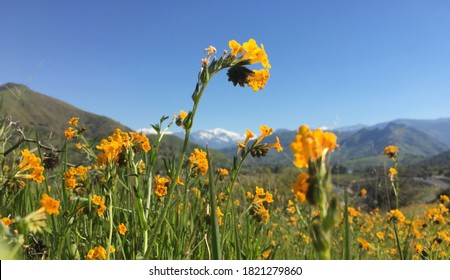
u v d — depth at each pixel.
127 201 0.29
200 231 0.29
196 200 0.32
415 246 0.43
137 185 0.24
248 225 0.30
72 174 0.24
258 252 0.30
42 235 0.25
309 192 0.11
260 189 0.33
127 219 0.28
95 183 0.28
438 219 0.52
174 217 0.30
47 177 0.29
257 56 0.24
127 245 0.26
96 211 0.23
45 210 0.16
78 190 0.24
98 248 0.22
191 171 0.29
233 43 0.24
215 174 0.33
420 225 0.55
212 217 0.16
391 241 0.59
